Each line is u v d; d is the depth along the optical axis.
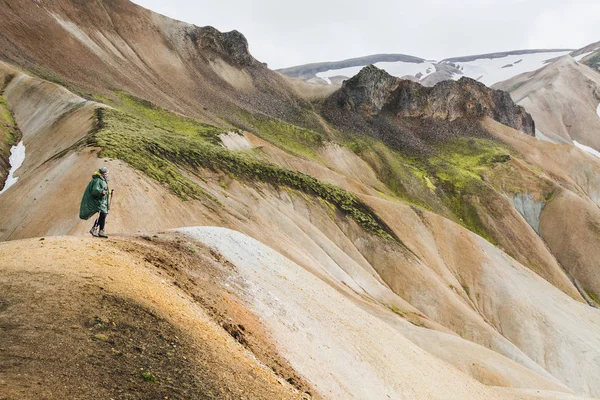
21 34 95.38
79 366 8.02
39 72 85.38
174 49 141.62
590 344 70.38
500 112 180.50
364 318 27.67
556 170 154.12
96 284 11.38
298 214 65.31
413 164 139.12
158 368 9.05
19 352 7.82
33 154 55.41
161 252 17.47
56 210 31.98
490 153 148.62
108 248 15.10
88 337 9.03
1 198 38.31
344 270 58.12
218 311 15.20
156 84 119.44
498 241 116.00
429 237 81.81
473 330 61.88
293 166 89.12
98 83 95.69
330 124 148.12
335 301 26.56
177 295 13.82
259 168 68.88
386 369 22.16
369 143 140.88
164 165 46.75
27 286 10.21
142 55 129.88
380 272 67.62
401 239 76.88
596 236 116.50
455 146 154.25
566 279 108.31
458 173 133.62
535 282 83.69
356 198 79.50
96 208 16.38
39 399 6.77
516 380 40.59
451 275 77.38
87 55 106.12
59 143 53.59
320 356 18.09
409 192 125.50
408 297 65.25
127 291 11.76
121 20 134.88
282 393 11.47
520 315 73.19
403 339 30.08
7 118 65.62
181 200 40.56
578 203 124.06
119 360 8.71
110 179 35.06
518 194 132.75
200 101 124.62
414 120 162.00
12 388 6.79
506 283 78.25
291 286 23.22
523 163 144.50
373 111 157.88
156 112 88.25
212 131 82.56
